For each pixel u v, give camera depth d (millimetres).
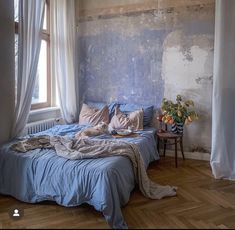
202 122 4152
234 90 3496
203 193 3098
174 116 4020
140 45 4406
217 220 2525
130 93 4574
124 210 2713
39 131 4066
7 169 2967
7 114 3480
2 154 3016
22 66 3504
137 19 4379
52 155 2859
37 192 2785
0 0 3281
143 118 4242
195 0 3988
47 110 4352
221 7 3469
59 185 2672
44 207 2777
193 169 3836
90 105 4711
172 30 4176
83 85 4875
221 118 3539
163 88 4340
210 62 4004
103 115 4383
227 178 3531
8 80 3465
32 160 2828
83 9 4719
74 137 3463
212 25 3932
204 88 4082
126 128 4066
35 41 3646
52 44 4375
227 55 3492
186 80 4176
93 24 4684
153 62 4355
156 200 2926
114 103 4609
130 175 2908
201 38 4016
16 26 3623
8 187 2977
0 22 3301
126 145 3074
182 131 4117
